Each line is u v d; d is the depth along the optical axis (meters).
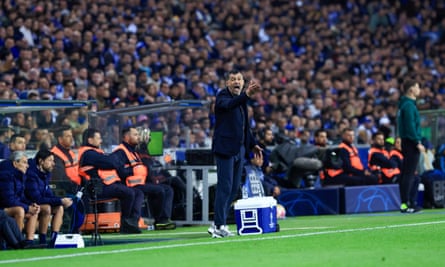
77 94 43.38
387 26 75.69
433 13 78.06
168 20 60.94
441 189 43.53
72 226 29.69
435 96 64.38
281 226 31.83
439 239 23.25
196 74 53.09
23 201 26.55
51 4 53.66
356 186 41.12
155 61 53.06
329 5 74.19
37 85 44.09
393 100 63.22
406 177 38.06
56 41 49.97
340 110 54.44
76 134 31.61
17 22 49.81
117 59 51.66
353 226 29.11
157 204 33.03
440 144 47.25
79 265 18.67
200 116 38.91
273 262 18.72
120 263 18.86
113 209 30.95
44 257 20.62
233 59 59.72
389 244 22.12
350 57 67.62
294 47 67.56
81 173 30.59
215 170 35.06
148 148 35.34
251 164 35.88
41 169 27.19
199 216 34.91
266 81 56.00
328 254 20.05
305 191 40.03
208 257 19.77
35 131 30.42
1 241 24.53
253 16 68.50
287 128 50.09
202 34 61.84
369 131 54.81
